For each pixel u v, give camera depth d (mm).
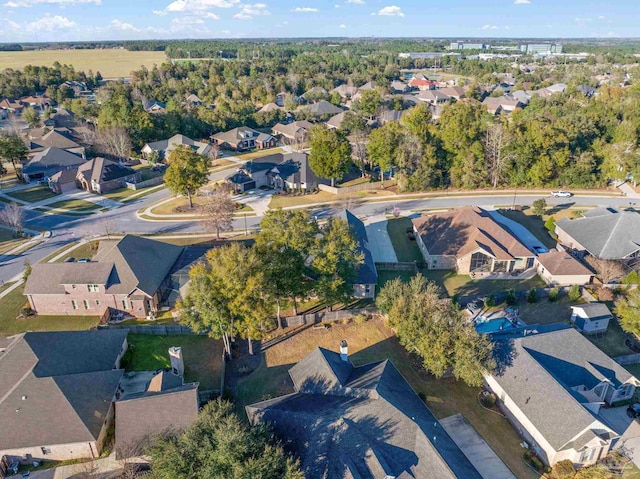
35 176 105875
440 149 100438
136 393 39844
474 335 40906
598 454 35562
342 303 56094
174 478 28031
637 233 65188
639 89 150125
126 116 128125
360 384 36938
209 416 31312
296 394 38062
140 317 54281
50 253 70062
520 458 36156
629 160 93500
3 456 34938
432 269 66312
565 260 61062
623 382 40781
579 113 124312
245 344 50031
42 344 42281
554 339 43500
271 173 102000
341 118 151125
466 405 41500
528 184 99250
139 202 92625
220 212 75500
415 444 32000
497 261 64000
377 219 83750
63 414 36281
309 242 49406
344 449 30953
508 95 191750
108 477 34281
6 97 199375
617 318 53875
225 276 42250
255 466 26953
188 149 87000
